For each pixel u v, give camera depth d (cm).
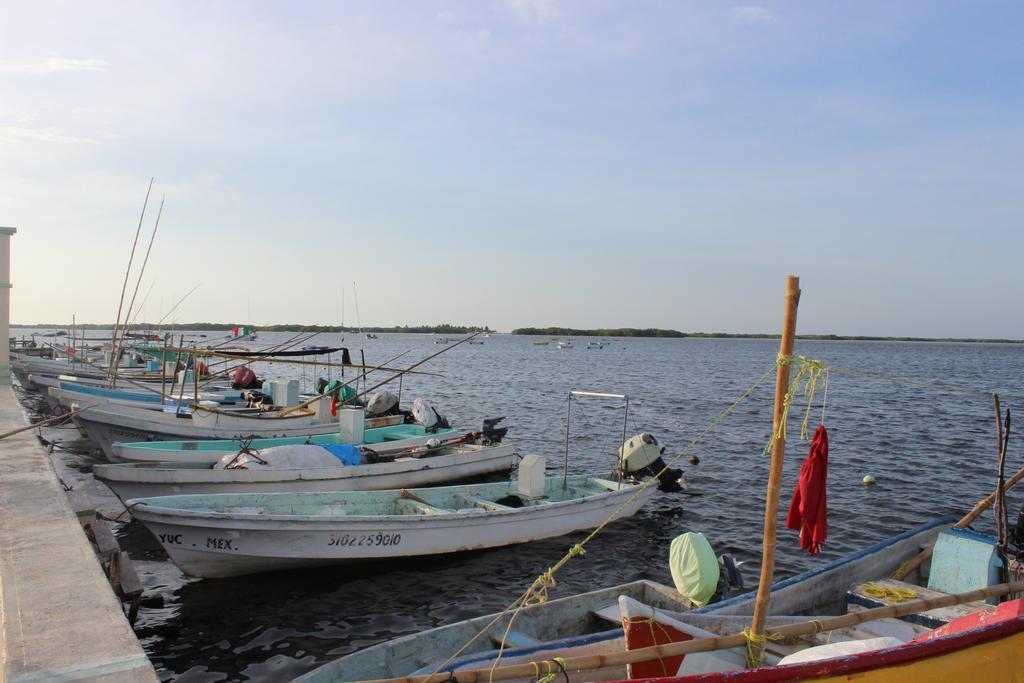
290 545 1047
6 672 428
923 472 2089
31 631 486
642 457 1544
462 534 1195
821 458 567
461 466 1662
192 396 2283
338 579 1115
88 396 2058
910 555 996
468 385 5272
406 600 1053
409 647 674
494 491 1365
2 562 623
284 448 1391
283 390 2127
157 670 840
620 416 3388
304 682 608
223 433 1761
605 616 793
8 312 1903
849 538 1450
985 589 620
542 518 1295
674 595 837
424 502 1260
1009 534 962
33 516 770
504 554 1245
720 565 925
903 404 4072
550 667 493
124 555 916
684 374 7006
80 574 596
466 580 1133
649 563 1251
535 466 1370
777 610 807
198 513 986
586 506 1362
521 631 750
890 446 2541
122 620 507
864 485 1911
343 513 1205
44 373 3055
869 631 730
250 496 1141
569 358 11075
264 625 962
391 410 2100
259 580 1089
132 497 1270
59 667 436
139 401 2152
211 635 930
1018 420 3328
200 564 1034
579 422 3150
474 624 718
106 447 1772
